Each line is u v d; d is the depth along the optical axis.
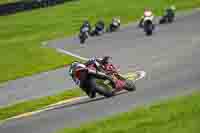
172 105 43.28
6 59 124.81
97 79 57.81
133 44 110.06
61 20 191.25
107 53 105.50
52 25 184.12
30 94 79.06
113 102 52.69
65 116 52.47
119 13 190.62
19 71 105.56
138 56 91.81
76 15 197.50
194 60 75.31
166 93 52.91
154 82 61.84
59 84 82.19
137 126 37.69
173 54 86.12
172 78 62.78
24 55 126.94
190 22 135.50
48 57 116.44
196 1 190.38
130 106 48.69
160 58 84.38
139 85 61.03
